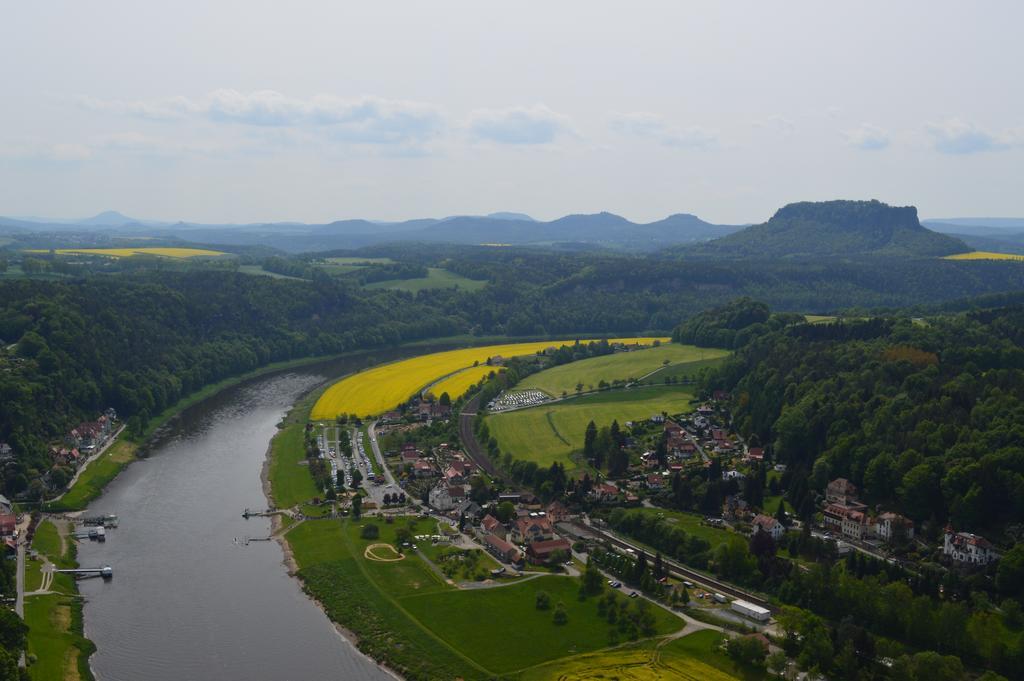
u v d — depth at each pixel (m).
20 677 143.62
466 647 170.62
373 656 169.25
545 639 173.25
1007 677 155.38
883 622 172.88
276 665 165.38
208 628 179.00
